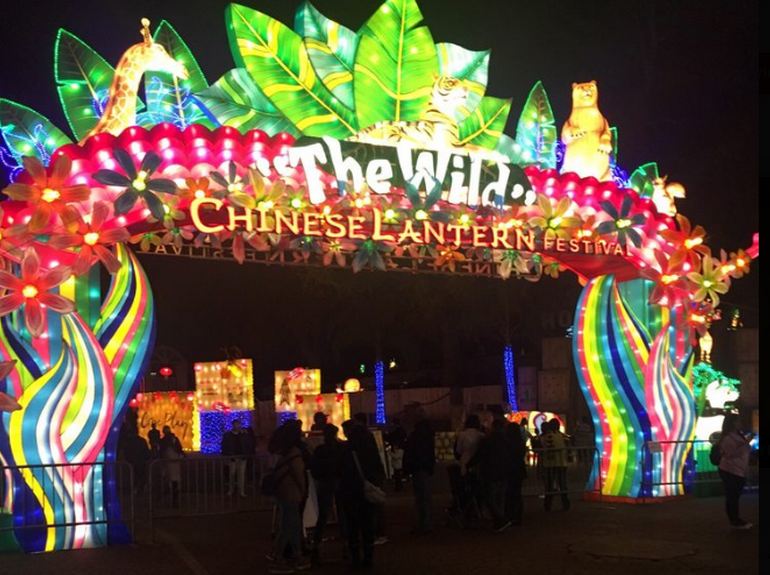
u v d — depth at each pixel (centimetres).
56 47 1291
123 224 1228
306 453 1191
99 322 1283
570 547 1195
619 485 1667
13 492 1198
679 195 1720
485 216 1412
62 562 1137
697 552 1145
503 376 4781
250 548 1255
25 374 1219
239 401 3172
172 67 1301
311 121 1373
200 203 1233
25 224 1154
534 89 1577
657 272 1608
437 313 4038
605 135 1623
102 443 1254
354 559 1090
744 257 1666
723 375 2736
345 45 1423
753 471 1809
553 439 1603
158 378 3791
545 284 3666
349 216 1328
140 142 1215
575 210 1530
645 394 1664
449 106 1463
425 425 1368
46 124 1245
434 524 1466
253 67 1353
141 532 1417
